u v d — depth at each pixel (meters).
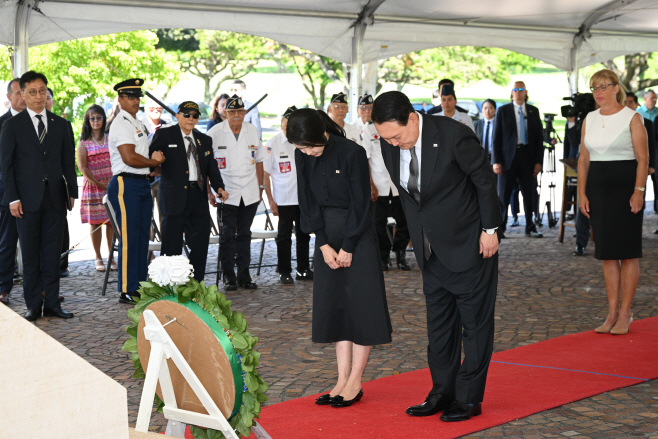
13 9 7.19
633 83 19.70
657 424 3.26
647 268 7.71
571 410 3.48
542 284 7.00
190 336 2.56
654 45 11.66
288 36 8.81
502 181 9.95
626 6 9.88
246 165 7.03
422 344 4.92
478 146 3.28
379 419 3.40
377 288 3.61
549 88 34.62
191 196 6.48
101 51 16.19
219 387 2.54
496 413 3.44
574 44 11.05
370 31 9.30
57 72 15.95
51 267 5.84
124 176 6.20
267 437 2.74
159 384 2.68
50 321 5.72
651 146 6.80
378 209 7.78
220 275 7.82
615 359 4.37
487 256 3.33
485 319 3.40
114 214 6.25
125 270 6.29
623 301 5.07
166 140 6.37
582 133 5.15
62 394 1.70
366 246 3.60
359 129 8.05
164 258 2.63
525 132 9.90
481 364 3.40
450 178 3.29
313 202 3.69
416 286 7.05
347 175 3.54
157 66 17.44
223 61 23.00
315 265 3.72
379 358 4.59
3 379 1.60
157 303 2.61
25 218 5.71
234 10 8.25
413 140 3.27
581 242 8.62
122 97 6.15
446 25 9.86
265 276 7.81
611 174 4.89
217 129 7.00
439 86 8.21
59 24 7.50
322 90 23.98
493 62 24.62
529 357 4.48
